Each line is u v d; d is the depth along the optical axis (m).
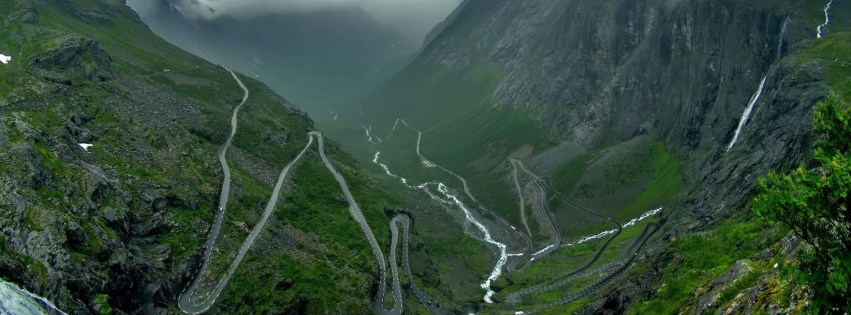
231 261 127.12
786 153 151.25
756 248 81.25
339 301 126.75
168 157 155.50
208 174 161.25
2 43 197.38
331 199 185.75
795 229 28.91
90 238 95.38
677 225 171.00
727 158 180.00
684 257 98.19
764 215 29.45
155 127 170.75
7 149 102.75
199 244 126.81
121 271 96.19
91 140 142.12
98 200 111.44
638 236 194.38
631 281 109.81
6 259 76.38
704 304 56.34
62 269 83.19
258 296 118.75
